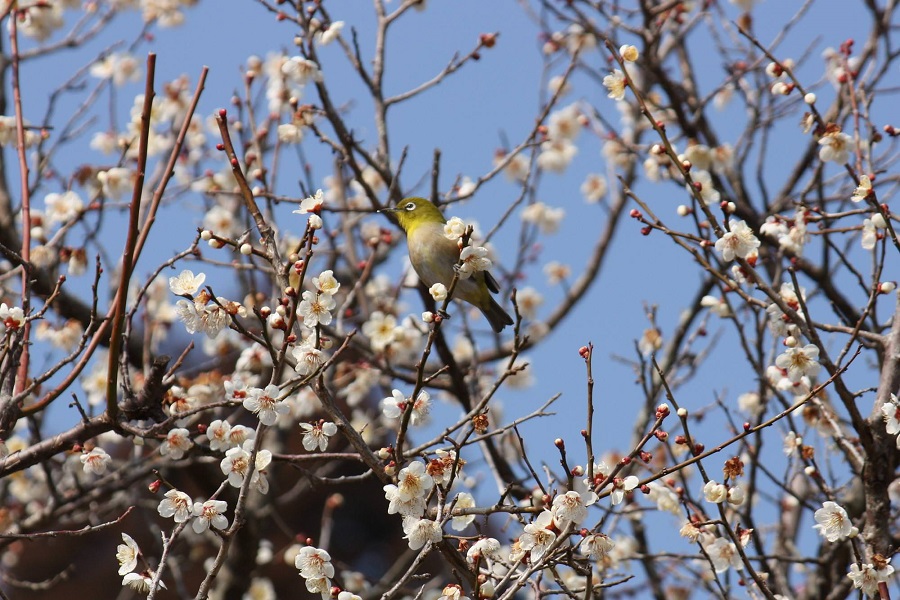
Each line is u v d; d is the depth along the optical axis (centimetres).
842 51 1027
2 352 807
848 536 797
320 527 1959
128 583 703
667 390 705
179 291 719
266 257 758
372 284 1460
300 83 1136
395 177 1195
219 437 786
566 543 754
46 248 1116
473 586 693
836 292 1187
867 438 852
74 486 1216
